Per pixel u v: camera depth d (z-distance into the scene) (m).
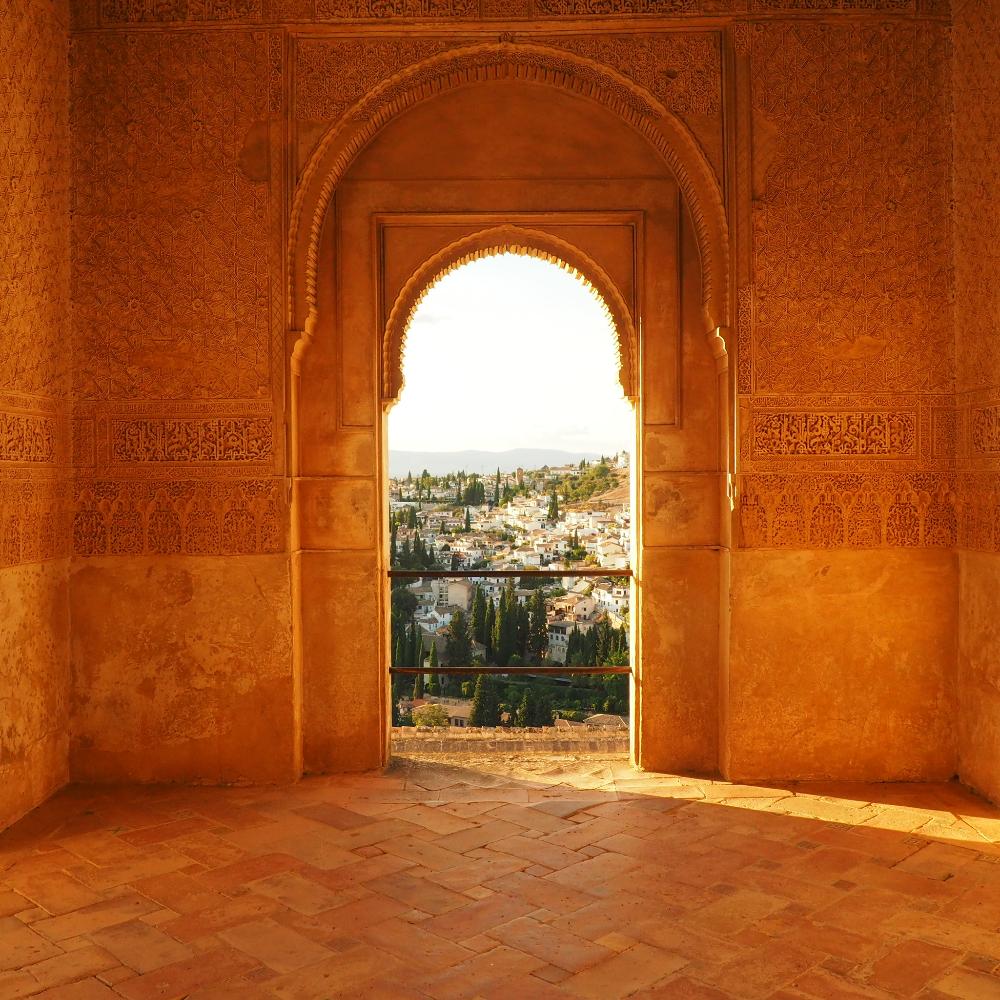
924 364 5.22
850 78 5.20
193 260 5.23
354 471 5.42
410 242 5.50
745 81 5.19
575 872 4.01
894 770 5.23
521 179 5.47
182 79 5.21
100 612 5.24
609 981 3.13
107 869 4.07
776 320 5.20
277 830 4.52
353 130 5.32
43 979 3.15
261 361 5.23
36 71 4.87
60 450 5.13
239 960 3.27
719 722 5.42
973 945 3.37
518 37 5.28
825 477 5.21
